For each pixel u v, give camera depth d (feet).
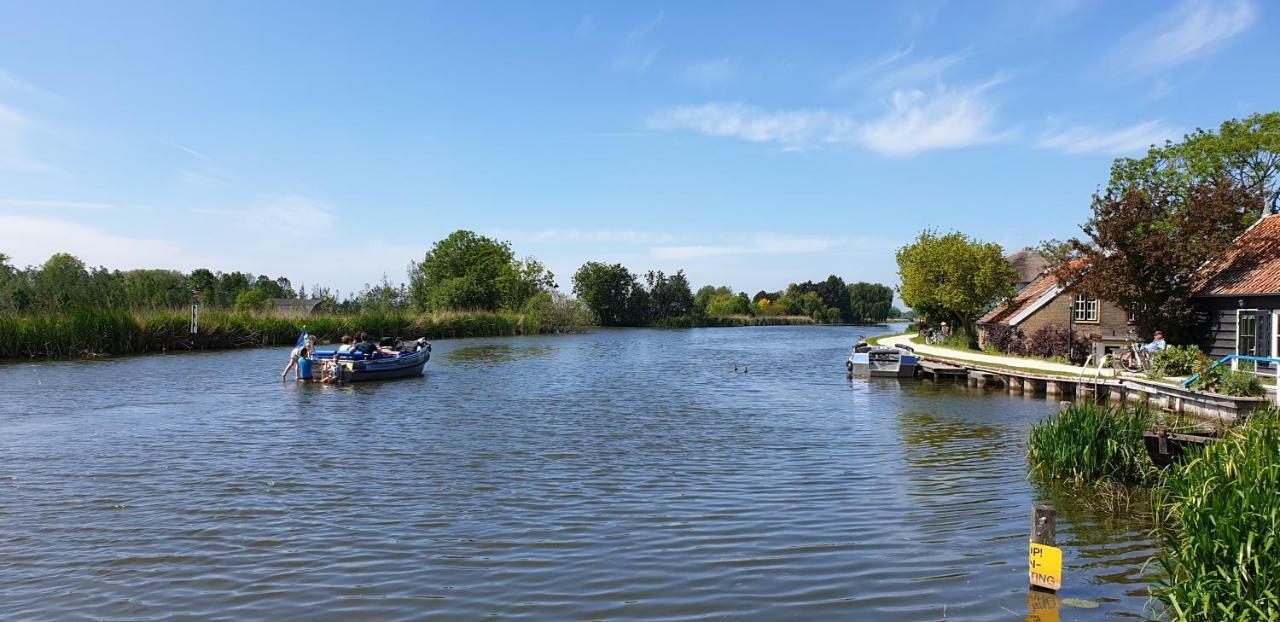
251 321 152.76
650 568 27.84
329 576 27.07
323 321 164.96
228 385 86.79
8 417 62.90
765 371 114.21
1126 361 85.20
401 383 91.81
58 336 118.21
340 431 56.75
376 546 30.27
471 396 79.25
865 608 24.25
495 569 27.76
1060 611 23.93
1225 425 43.47
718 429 58.49
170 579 26.84
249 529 32.42
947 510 35.24
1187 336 82.38
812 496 37.93
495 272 303.68
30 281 138.62
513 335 226.58
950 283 145.89
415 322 193.88
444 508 35.70
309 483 40.50
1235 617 20.49
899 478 41.81
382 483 40.55
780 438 54.65
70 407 68.59
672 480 41.45
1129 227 85.25
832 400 78.07
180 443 51.75
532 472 43.24
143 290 162.20
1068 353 105.40
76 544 30.50
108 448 49.93
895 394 83.92
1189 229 83.87
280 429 57.62
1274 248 77.05
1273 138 128.06
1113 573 27.09
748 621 23.39
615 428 58.80
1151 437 40.27
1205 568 22.00
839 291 495.00
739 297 431.43
